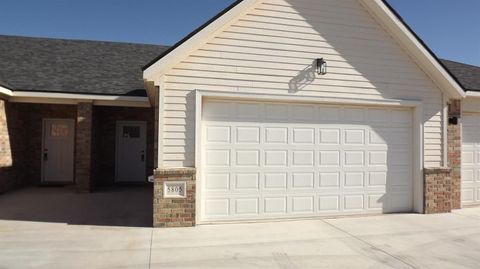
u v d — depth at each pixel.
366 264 5.05
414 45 7.98
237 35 7.29
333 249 5.68
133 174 13.63
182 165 6.97
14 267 4.76
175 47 6.81
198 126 7.01
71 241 5.94
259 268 4.85
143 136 13.73
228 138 7.33
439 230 6.89
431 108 8.44
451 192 8.66
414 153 8.41
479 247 5.87
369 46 8.04
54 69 12.03
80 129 11.12
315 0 7.75
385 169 8.29
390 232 6.71
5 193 10.92
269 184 7.54
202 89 7.07
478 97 9.30
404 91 8.23
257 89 7.36
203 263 5.00
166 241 5.99
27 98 10.87
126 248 5.60
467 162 9.45
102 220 7.50
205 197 7.20
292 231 6.72
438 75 8.26
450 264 5.10
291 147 7.68
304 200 7.75
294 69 7.57
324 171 7.88
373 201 8.20
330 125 7.93
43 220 7.48
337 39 7.85
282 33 7.53
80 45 14.26
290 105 7.70
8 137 11.08
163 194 6.85
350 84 7.90
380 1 7.72
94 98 10.88
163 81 6.91
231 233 6.52
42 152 13.10
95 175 12.11
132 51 14.49
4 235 6.27
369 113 8.20
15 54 12.67
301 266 4.94
